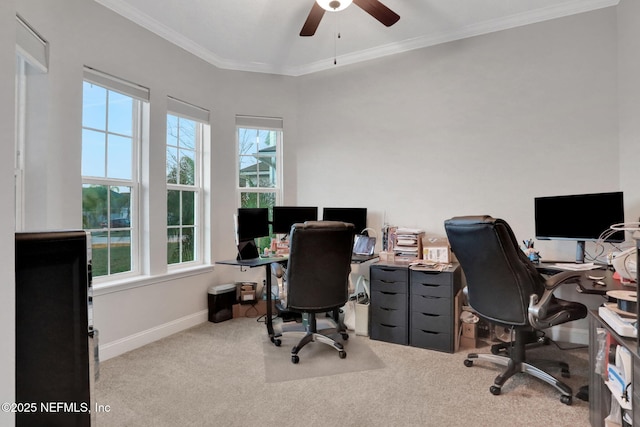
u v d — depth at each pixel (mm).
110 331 2725
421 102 3557
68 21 2438
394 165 3684
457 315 2877
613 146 2814
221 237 3867
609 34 2830
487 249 2021
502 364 2365
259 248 4066
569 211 2713
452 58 3412
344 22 3168
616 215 2455
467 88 3352
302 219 3766
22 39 2018
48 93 2279
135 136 3100
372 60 3787
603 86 2848
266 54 3783
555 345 2887
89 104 2734
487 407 1978
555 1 2891
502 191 3205
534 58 3082
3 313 695
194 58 3578
